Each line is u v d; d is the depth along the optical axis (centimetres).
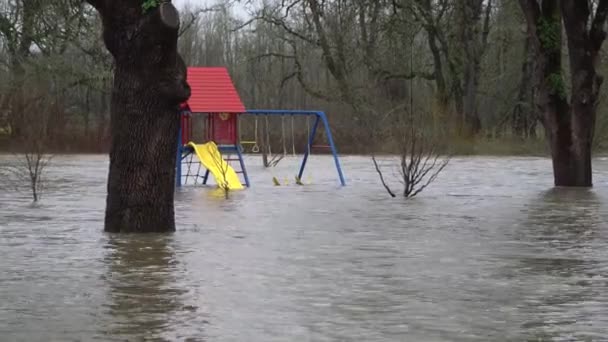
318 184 3925
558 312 1214
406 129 3769
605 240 1962
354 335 1082
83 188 3481
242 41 8869
